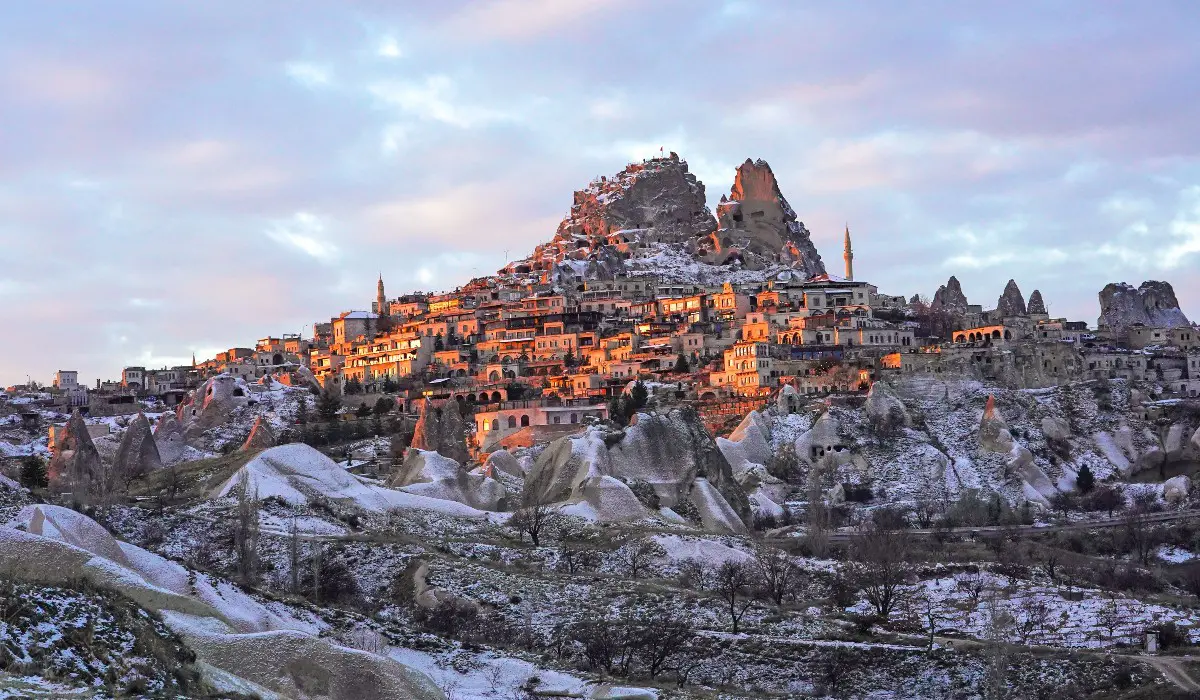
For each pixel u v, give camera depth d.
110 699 146.62
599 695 196.00
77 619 162.38
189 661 164.75
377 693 173.12
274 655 172.62
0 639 152.88
